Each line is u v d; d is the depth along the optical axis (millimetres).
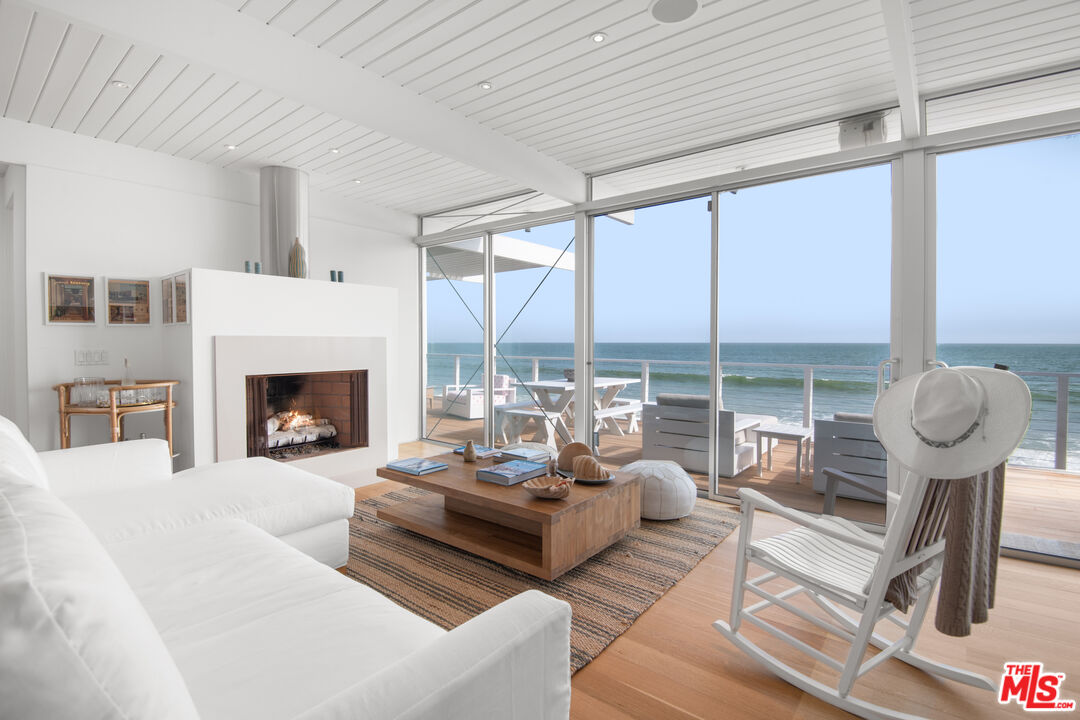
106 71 2893
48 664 610
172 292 3785
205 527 1947
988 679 1824
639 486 3117
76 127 3631
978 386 1456
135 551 1723
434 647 976
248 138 3852
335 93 2746
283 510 2320
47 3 1887
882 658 1789
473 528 2949
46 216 3625
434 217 6090
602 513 2781
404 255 6090
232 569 1608
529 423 5199
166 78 2973
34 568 667
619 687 1791
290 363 3965
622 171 4484
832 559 1933
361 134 3787
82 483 2354
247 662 1147
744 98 3232
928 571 1829
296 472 2668
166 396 3559
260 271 4168
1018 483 2955
